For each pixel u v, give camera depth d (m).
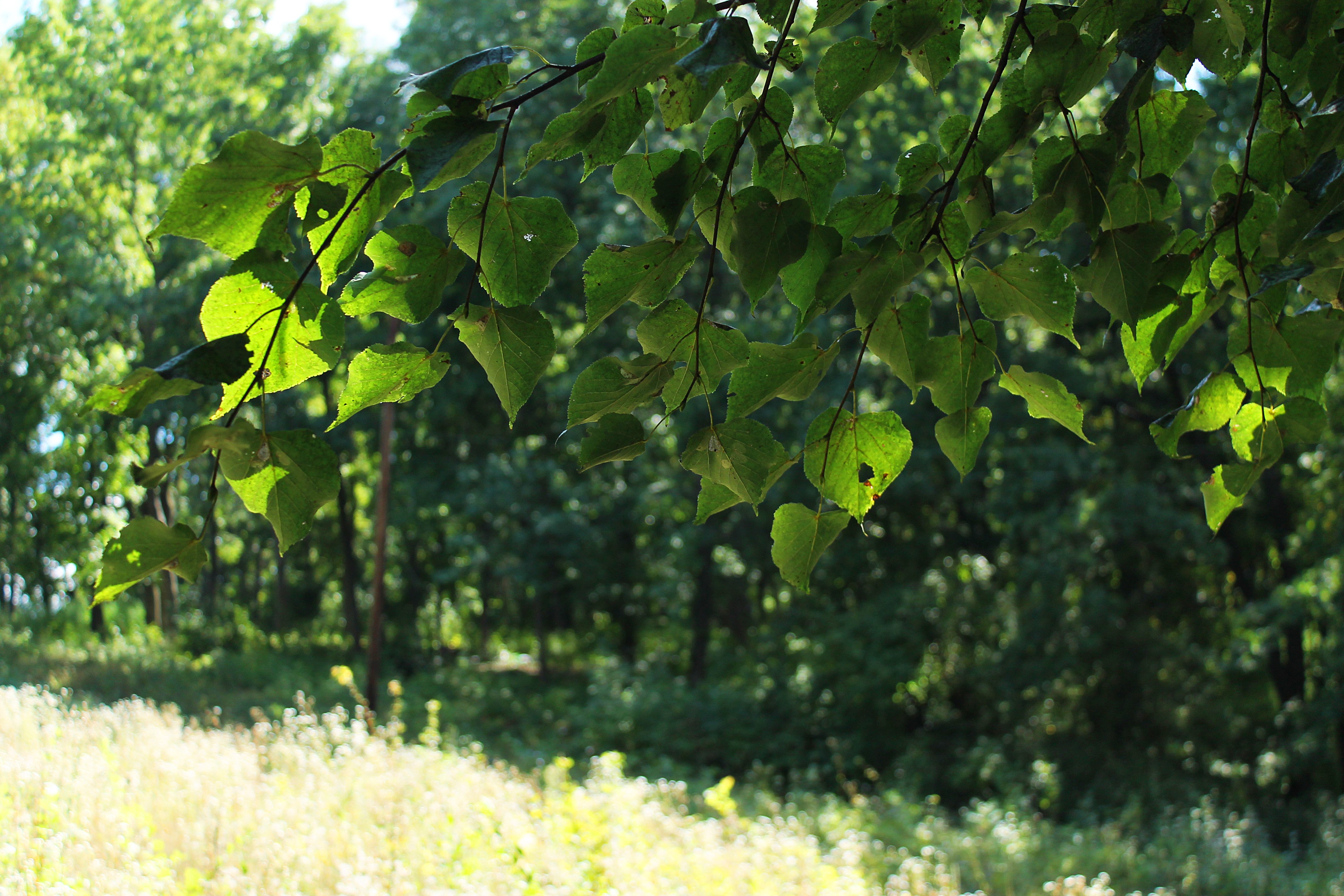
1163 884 9.57
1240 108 12.26
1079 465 17.78
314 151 0.85
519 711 21.48
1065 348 18.80
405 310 1.00
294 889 4.95
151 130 22.34
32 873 4.30
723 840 8.20
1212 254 1.44
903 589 19.83
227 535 34.75
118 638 23.70
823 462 1.20
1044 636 17.70
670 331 1.11
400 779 7.70
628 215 18.64
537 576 21.77
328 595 39.91
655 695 19.58
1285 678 18.44
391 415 15.28
